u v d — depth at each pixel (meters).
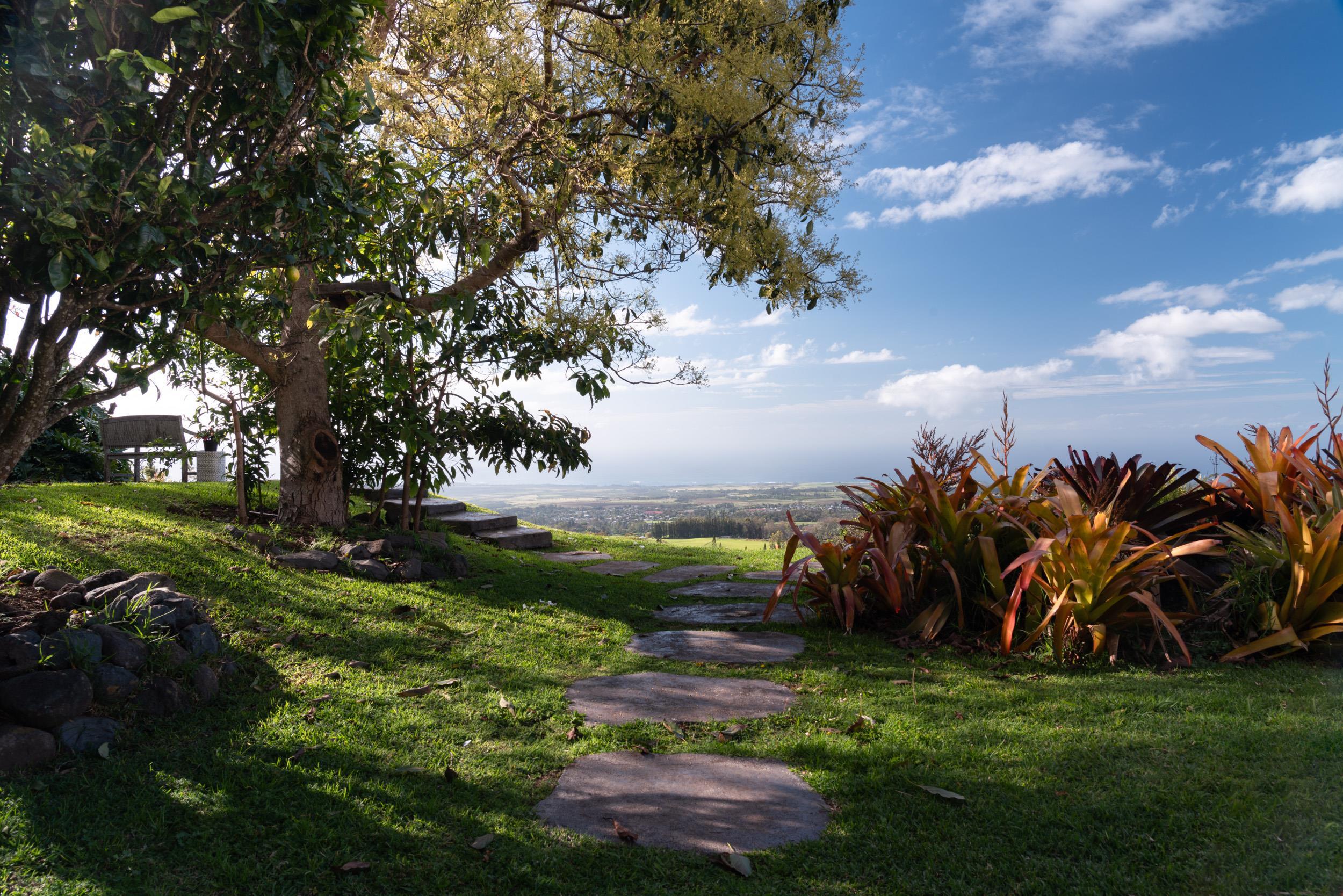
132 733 3.25
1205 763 3.03
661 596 7.47
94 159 2.65
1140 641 4.67
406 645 4.86
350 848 2.56
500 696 4.07
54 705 3.11
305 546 6.64
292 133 3.28
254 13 2.80
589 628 5.77
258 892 2.32
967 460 6.69
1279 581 4.70
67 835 2.53
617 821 2.82
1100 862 2.46
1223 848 2.43
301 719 3.56
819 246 7.65
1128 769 3.06
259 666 4.17
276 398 7.82
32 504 6.45
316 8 3.02
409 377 7.28
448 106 7.07
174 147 3.07
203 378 7.11
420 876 2.43
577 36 6.96
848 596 5.58
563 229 7.33
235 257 3.46
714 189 7.01
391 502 10.20
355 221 4.01
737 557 10.62
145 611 3.96
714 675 4.65
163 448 11.02
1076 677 4.34
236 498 8.61
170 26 2.83
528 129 6.80
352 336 5.73
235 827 2.64
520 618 5.82
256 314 4.62
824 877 2.46
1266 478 5.11
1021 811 2.80
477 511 11.40
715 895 2.35
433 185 7.07
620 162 6.92
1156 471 5.57
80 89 2.73
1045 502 5.25
